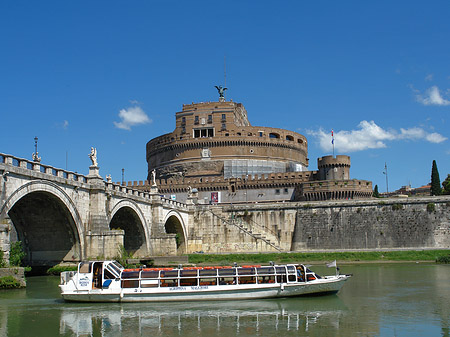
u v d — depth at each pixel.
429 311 34.06
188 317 32.53
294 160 139.50
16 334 28.22
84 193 56.62
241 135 132.38
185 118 135.12
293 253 83.56
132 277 38.28
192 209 94.88
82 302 37.88
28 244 57.31
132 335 28.19
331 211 93.50
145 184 126.12
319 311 34.12
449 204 88.69
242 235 91.50
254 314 33.22
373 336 27.31
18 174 44.72
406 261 79.38
